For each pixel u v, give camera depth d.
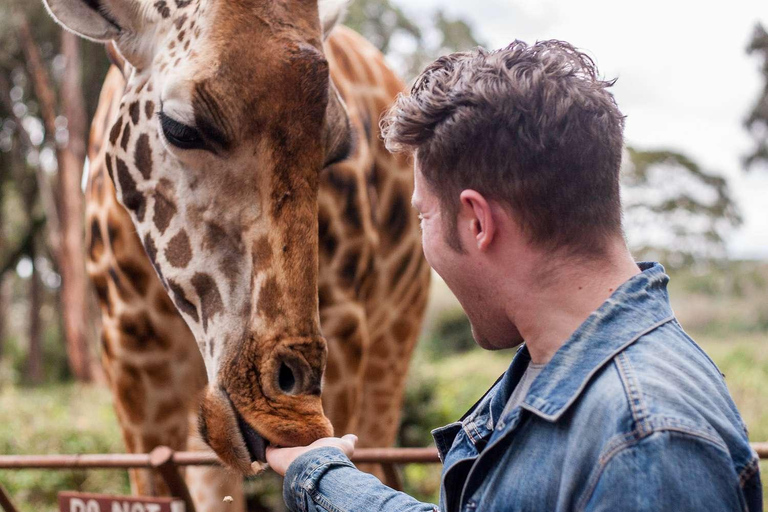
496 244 1.16
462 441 1.33
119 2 2.17
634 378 1.02
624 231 1.19
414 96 1.24
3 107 22.59
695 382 1.04
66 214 19.55
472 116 1.14
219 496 2.96
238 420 1.85
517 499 1.08
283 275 1.87
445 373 14.30
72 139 19.25
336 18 2.65
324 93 1.88
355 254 2.94
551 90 1.11
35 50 19.55
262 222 1.91
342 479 1.37
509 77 1.13
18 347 30.52
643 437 0.96
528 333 1.19
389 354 3.89
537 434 1.10
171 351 2.89
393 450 2.45
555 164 1.10
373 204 3.16
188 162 1.97
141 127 2.17
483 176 1.14
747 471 1.01
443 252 1.22
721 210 29.95
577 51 1.19
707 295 30.34
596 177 1.12
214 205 1.97
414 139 1.21
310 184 1.90
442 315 23.84
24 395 14.84
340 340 2.96
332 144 2.08
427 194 1.24
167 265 2.13
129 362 2.91
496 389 1.35
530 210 1.12
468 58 1.22
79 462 2.64
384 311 3.61
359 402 3.17
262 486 5.98
